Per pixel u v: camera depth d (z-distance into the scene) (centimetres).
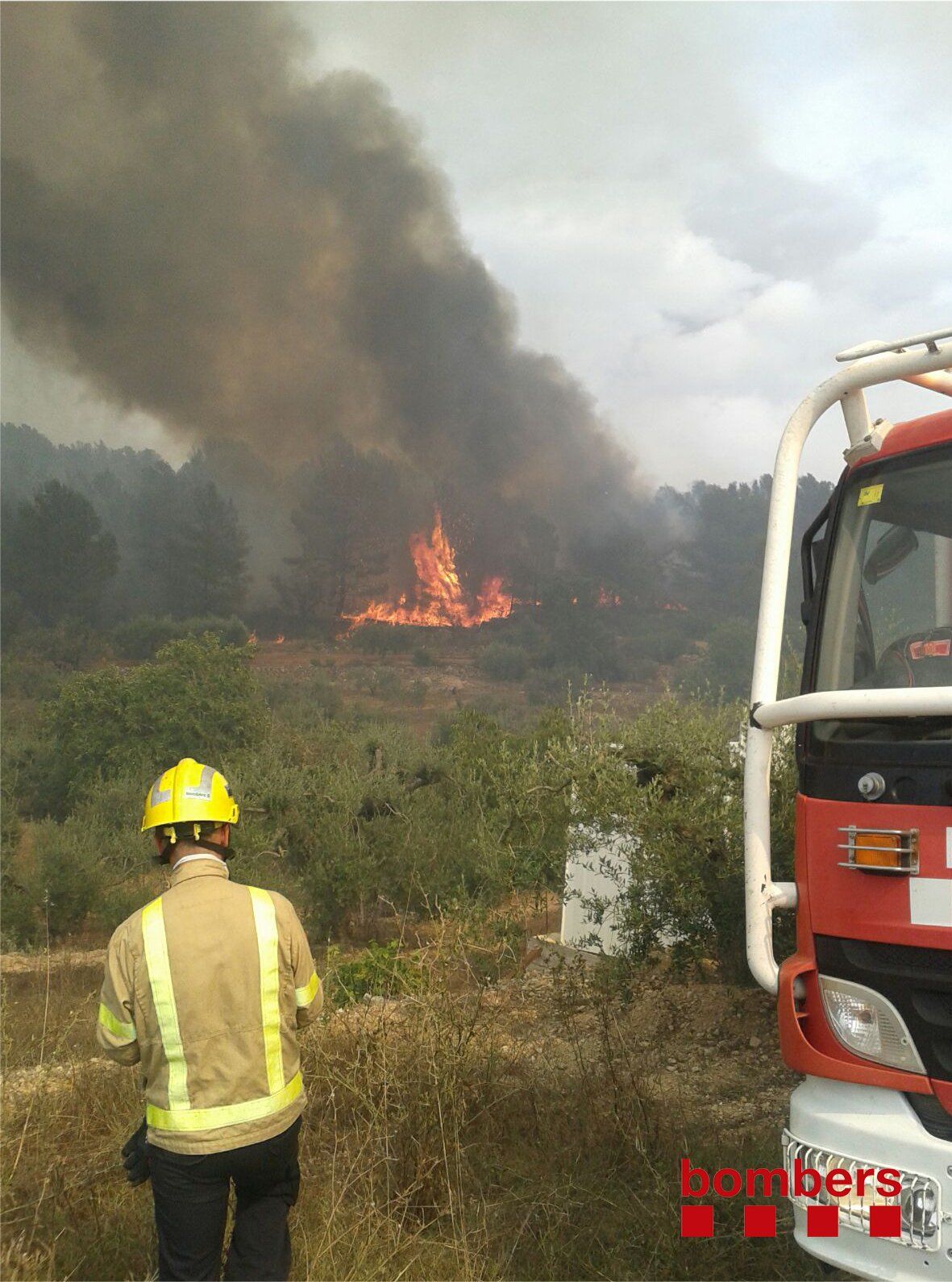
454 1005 477
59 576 8375
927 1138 269
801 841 313
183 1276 280
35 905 1346
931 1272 261
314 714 4841
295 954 301
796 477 355
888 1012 283
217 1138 277
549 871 665
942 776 279
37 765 2669
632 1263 357
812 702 303
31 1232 354
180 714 2527
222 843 311
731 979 626
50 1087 483
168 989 282
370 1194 375
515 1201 391
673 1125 449
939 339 330
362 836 1238
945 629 317
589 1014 614
